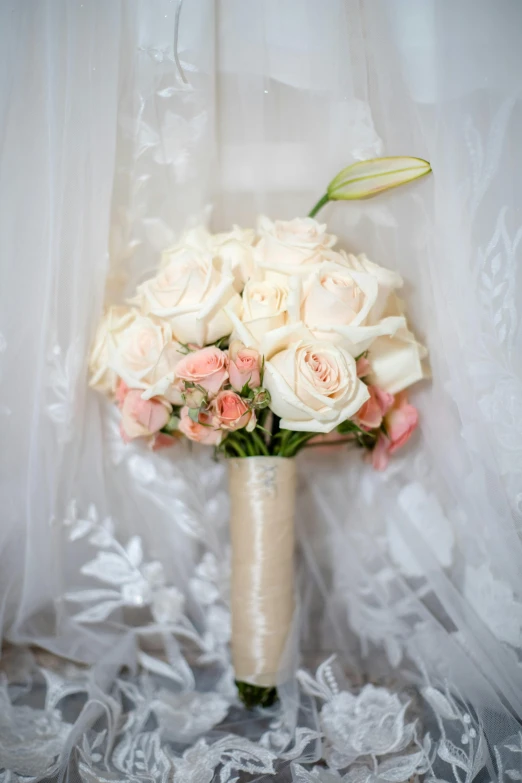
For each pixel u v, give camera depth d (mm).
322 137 693
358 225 705
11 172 658
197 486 738
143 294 652
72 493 690
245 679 665
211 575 734
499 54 654
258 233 678
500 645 660
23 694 674
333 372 593
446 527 714
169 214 704
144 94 681
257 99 696
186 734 649
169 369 633
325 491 750
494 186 651
